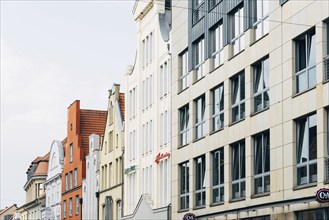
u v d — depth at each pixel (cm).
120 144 5378
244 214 3284
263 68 3189
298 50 2912
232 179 3462
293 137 2881
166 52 4441
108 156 5734
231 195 3453
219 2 3656
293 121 2889
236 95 3466
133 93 5122
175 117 4184
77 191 6712
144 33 4916
